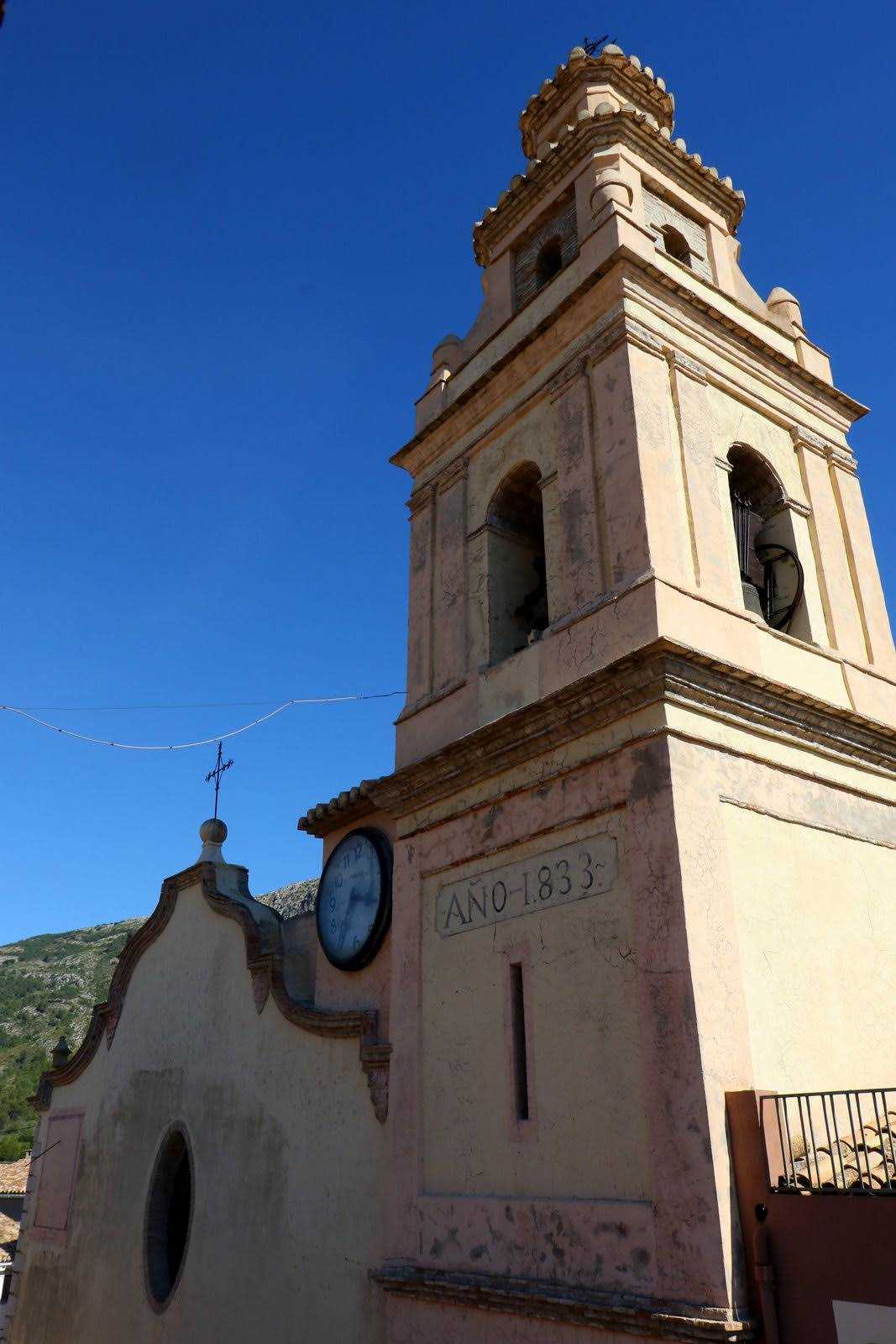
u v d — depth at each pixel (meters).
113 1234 18.52
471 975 11.84
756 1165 8.55
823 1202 8.07
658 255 14.34
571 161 15.95
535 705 11.34
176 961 19.42
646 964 9.60
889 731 12.35
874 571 14.68
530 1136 10.38
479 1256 10.48
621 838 10.35
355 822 15.84
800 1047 9.92
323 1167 13.77
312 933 16.95
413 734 14.38
